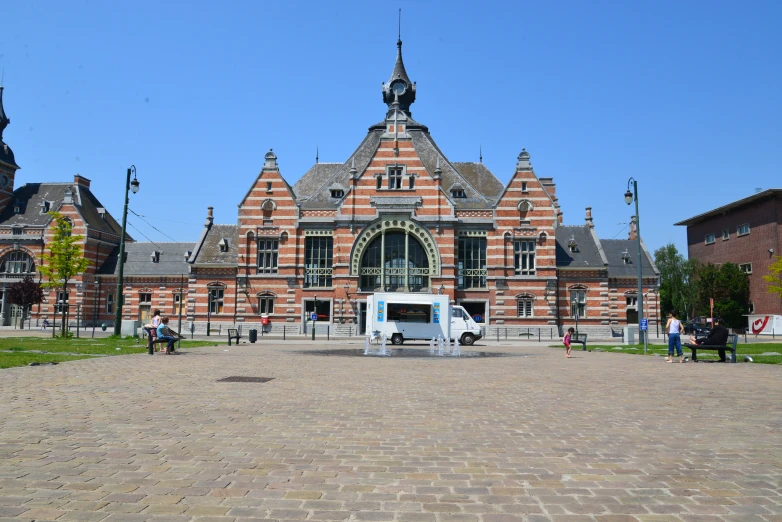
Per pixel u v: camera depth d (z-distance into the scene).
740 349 32.62
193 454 7.90
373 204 57.50
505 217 58.03
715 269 75.50
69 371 17.95
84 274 68.88
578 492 6.48
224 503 6.00
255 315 58.19
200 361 23.16
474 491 6.49
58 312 69.12
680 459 7.90
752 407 12.25
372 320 42.44
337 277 56.97
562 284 59.62
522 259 58.16
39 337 39.31
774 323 65.81
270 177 59.16
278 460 7.68
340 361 25.03
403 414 11.24
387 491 6.46
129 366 20.16
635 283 63.41
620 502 6.14
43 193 75.62
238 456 7.84
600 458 7.94
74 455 7.77
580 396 13.97
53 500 6.01
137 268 71.19
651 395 14.14
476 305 58.47
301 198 63.50
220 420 10.33
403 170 57.84
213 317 59.12
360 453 8.10
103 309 70.62
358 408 11.91
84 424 9.80
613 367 22.56
